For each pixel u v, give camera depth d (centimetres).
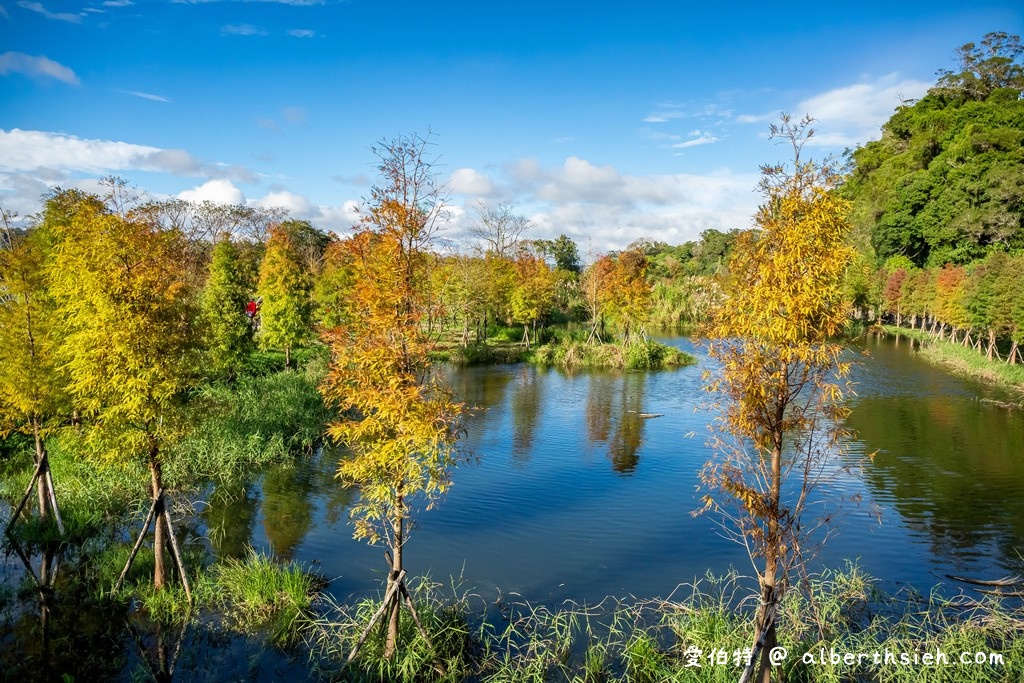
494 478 1983
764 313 805
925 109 8944
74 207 1692
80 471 1819
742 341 869
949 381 3647
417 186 1035
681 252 12388
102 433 1188
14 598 1238
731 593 1237
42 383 1440
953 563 1372
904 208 7062
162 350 1194
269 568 1262
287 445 2234
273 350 4250
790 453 2178
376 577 1326
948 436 2419
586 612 1170
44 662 1040
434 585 1273
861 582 1217
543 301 5406
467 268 5056
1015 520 1609
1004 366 3753
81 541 1498
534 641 1061
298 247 6775
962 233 6262
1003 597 1206
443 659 1005
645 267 5856
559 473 2034
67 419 1623
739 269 870
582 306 6638
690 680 928
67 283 1280
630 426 2658
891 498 1766
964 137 7081
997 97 7994
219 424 2170
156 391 1167
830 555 1411
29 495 1655
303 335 3556
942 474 1972
